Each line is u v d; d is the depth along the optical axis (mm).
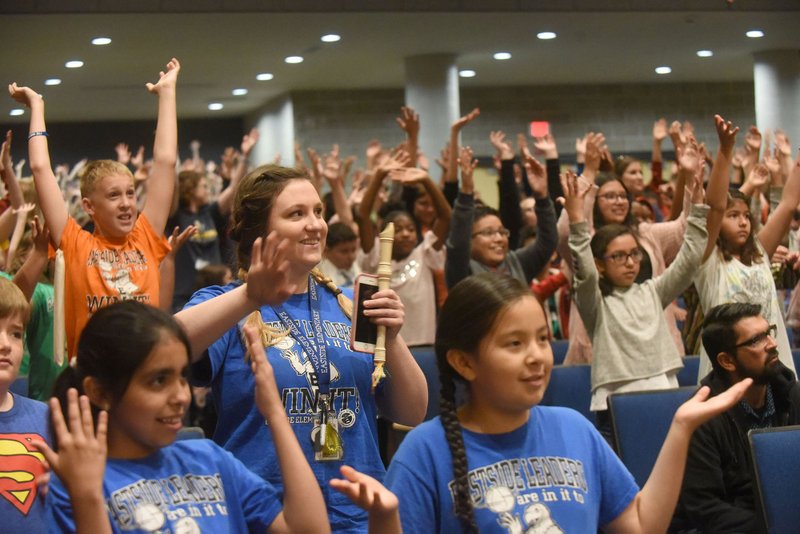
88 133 14383
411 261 5691
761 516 3236
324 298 2592
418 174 5746
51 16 8609
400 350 2455
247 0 8852
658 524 2168
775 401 3691
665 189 7602
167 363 2010
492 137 6715
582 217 4355
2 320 2418
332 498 2430
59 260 3061
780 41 11258
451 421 2156
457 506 2096
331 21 9391
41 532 2381
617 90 13516
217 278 5973
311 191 2480
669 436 2178
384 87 13062
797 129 11812
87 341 2018
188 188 7324
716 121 4559
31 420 2498
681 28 10414
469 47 10852
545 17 9648
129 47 9922
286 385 2438
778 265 5414
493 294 2125
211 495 2092
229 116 14766
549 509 2117
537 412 2240
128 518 1989
